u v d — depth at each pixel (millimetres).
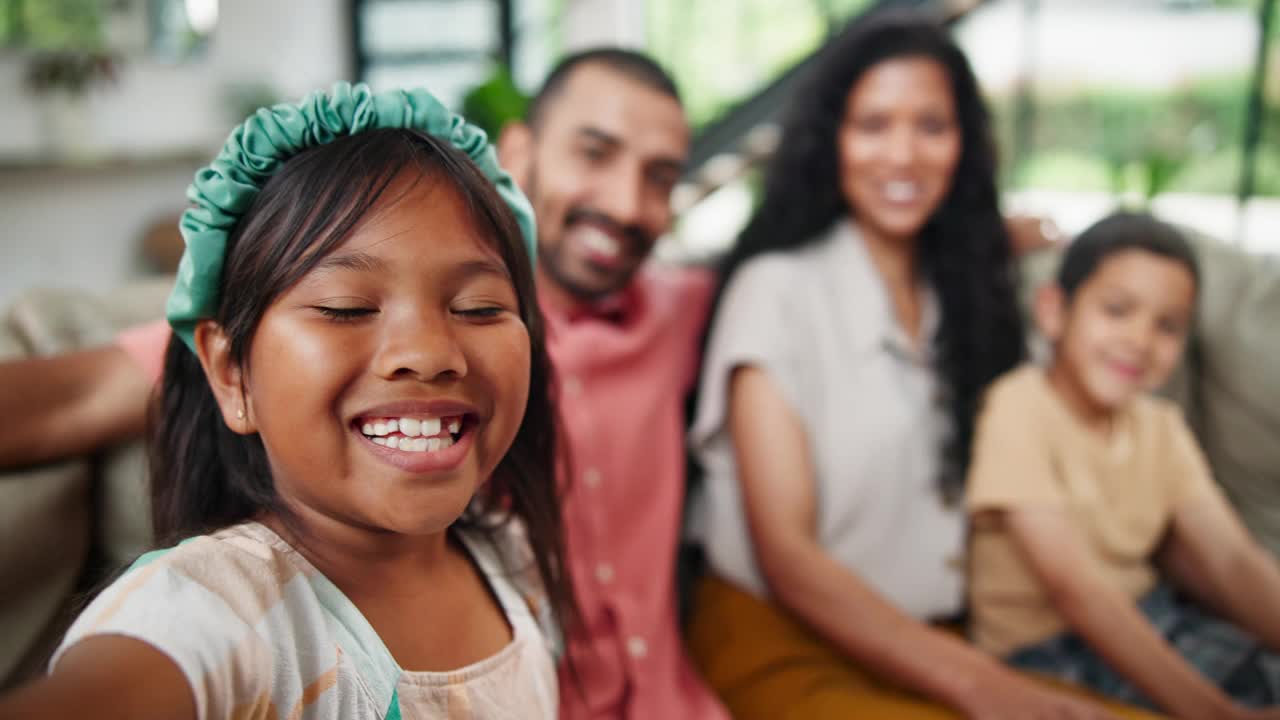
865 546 1036
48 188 3328
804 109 1129
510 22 4586
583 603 896
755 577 1042
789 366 1013
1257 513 1189
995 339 1117
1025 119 2295
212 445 556
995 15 2367
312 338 448
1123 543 1032
